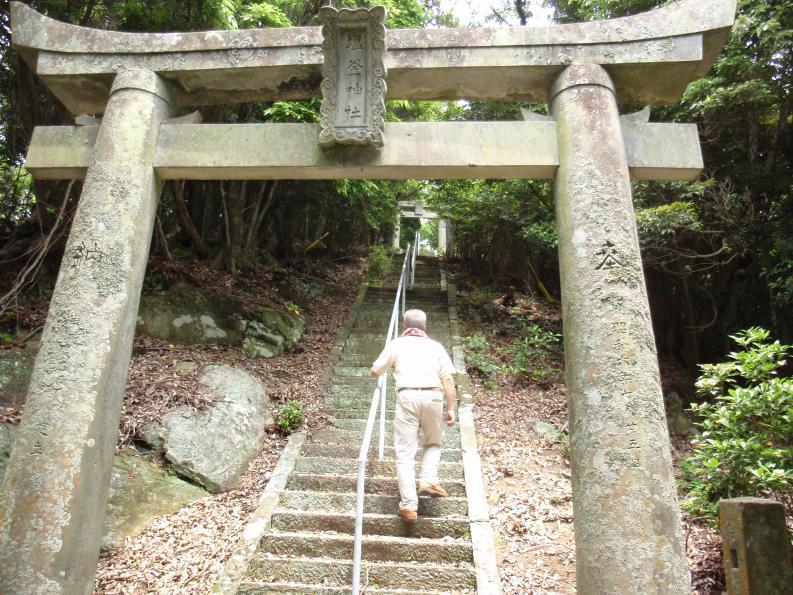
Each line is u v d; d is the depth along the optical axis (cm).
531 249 992
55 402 259
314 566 334
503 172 304
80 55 323
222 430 487
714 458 304
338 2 689
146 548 369
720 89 571
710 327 829
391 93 332
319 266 1122
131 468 425
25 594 234
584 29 302
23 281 586
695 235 692
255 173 315
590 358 253
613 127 287
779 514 221
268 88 335
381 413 459
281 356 723
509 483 449
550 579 337
